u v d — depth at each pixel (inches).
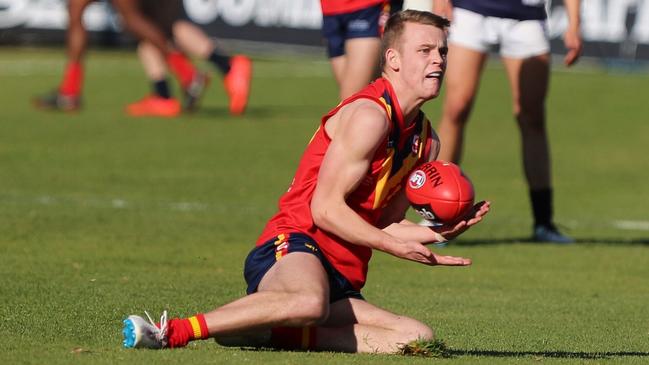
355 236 756.6
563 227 1502.2
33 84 3056.1
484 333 902.4
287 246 775.1
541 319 979.9
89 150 2082.9
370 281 1157.7
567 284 1176.8
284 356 743.7
